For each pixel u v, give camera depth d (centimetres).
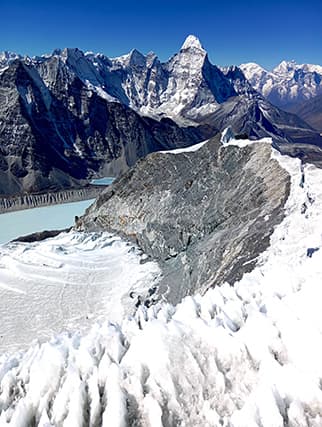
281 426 942
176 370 1182
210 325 1292
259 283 1605
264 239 3266
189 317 1388
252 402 1008
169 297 4000
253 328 1228
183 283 4059
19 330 3753
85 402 1152
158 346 1243
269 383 1066
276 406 975
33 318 3938
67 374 1241
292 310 1268
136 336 1320
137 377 1184
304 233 2983
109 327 1484
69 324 3872
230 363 1183
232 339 1223
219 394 1104
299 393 1027
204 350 1230
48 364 1295
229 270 3253
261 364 1130
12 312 4019
